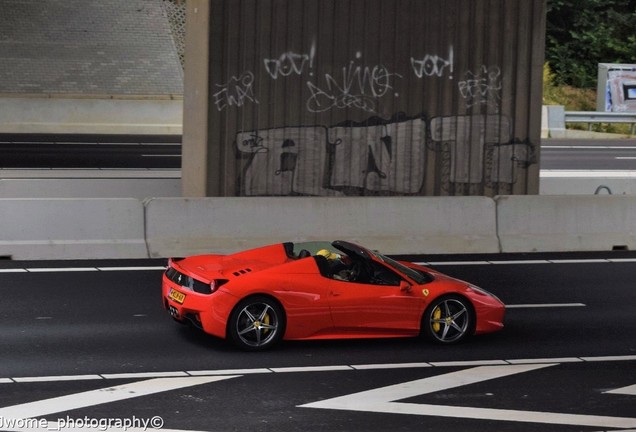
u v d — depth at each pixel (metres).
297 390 21.11
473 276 34.62
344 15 40.56
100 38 96.62
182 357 23.27
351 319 24.55
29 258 33.81
